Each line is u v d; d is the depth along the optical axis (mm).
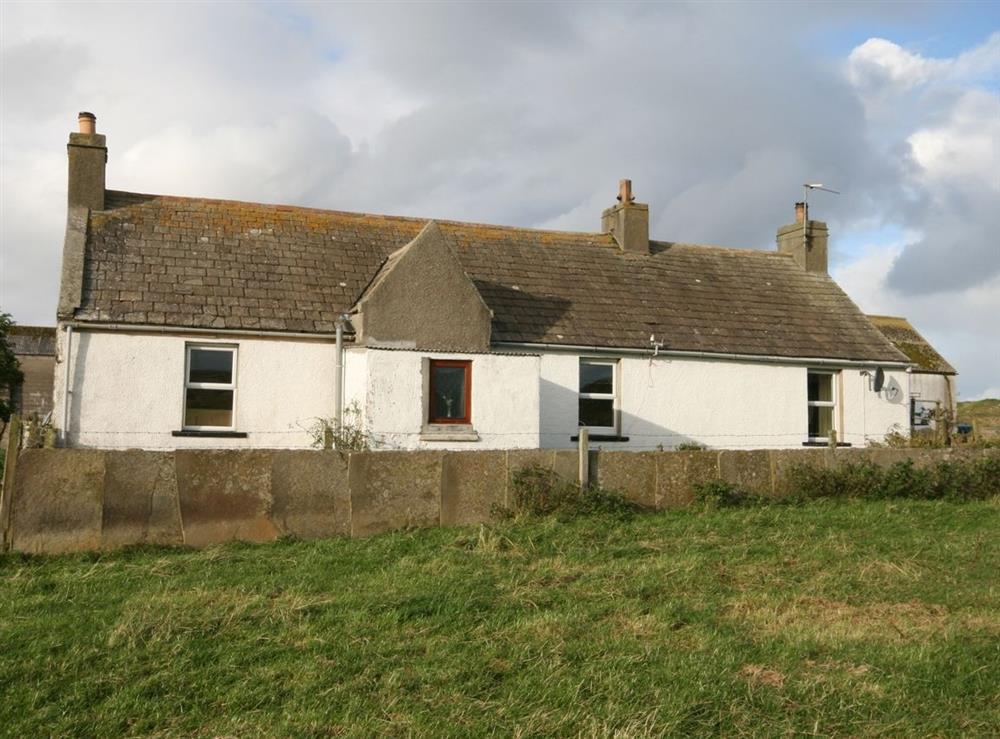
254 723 5906
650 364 20094
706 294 22719
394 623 7902
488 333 17734
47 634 7523
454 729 5801
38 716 5973
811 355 21516
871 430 22281
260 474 11531
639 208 23781
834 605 8906
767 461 14711
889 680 6746
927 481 15492
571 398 19203
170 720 5973
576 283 21469
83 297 16453
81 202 18797
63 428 15805
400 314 17016
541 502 12758
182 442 16562
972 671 6930
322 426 17062
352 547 11039
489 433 16219
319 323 17719
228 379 17250
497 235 22625
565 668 6871
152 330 16453
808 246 25594
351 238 20750
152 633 7543
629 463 13648
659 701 6238
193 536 11188
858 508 14133
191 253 18516
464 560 10461
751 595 9125
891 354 22656
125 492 10961
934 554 11164
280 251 19516
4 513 10484
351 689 6430
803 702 6332
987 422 36938
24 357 37375
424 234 17359
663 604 8734
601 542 11500
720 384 20734
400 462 12211
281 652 7168
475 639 7559
